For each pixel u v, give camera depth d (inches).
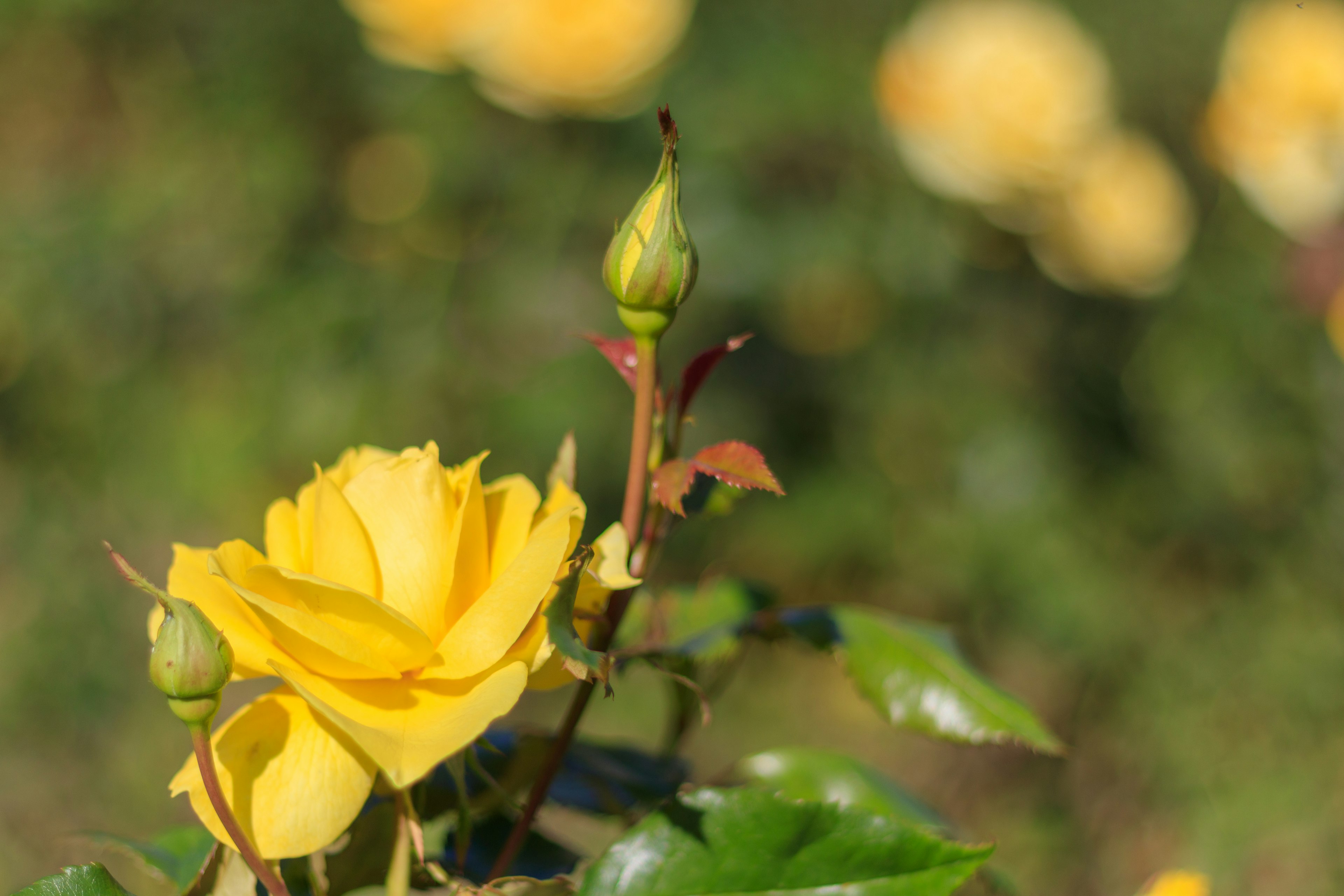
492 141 95.0
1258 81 97.6
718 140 92.5
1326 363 103.0
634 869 28.5
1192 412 105.7
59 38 105.8
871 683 31.5
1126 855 99.0
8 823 89.3
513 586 27.5
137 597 101.3
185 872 30.7
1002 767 105.1
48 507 100.1
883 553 100.7
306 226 98.3
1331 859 93.0
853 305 99.6
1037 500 100.0
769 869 28.6
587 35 79.4
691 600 33.2
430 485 28.0
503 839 30.5
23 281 99.0
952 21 90.4
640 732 105.3
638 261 28.2
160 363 100.6
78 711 95.3
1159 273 96.5
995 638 106.7
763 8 98.0
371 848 28.5
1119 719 104.1
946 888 28.5
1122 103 112.2
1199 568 108.4
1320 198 98.7
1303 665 100.6
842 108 94.7
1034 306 104.2
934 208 97.2
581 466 94.0
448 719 27.2
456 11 80.1
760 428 99.9
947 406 99.7
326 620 27.6
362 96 96.7
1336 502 103.1
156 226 98.5
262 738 27.6
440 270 95.2
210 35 100.5
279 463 96.6
